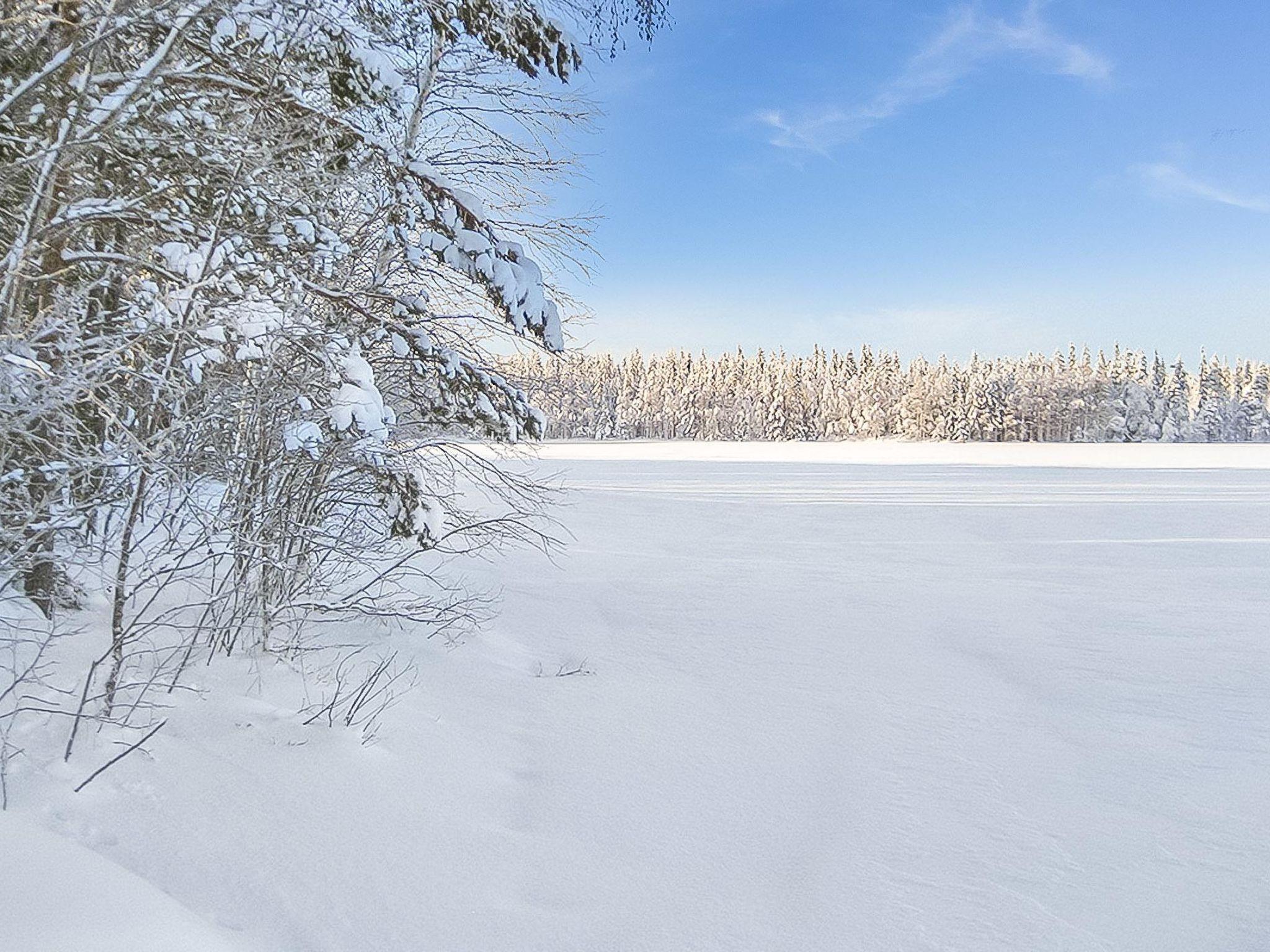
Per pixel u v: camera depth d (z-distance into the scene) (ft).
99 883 8.89
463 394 16.22
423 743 14.96
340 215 17.60
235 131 13.60
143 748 12.50
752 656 23.93
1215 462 178.29
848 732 17.88
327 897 10.14
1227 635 27.58
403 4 15.69
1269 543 52.75
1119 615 30.68
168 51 12.11
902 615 30.27
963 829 13.42
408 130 20.38
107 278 12.82
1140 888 11.64
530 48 16.87
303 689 16.14
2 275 11.60
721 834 13.01
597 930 10.21
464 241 15.70
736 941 10.15
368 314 15.58
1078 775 15.70
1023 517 68.64
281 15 13.15
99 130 11.92
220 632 16.56
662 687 20.56
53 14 11.71
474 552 39.06
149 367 12.45
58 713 11.37
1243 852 12.71
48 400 10.61
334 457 17.54
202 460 14.74
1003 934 10.46
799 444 271.69
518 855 11.91
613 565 40.52
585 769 15.25
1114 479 120.57
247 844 10.86
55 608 16.07
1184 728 18.40
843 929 10.51
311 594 19.67
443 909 10.29
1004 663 23.85
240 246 13.80
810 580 37.83
